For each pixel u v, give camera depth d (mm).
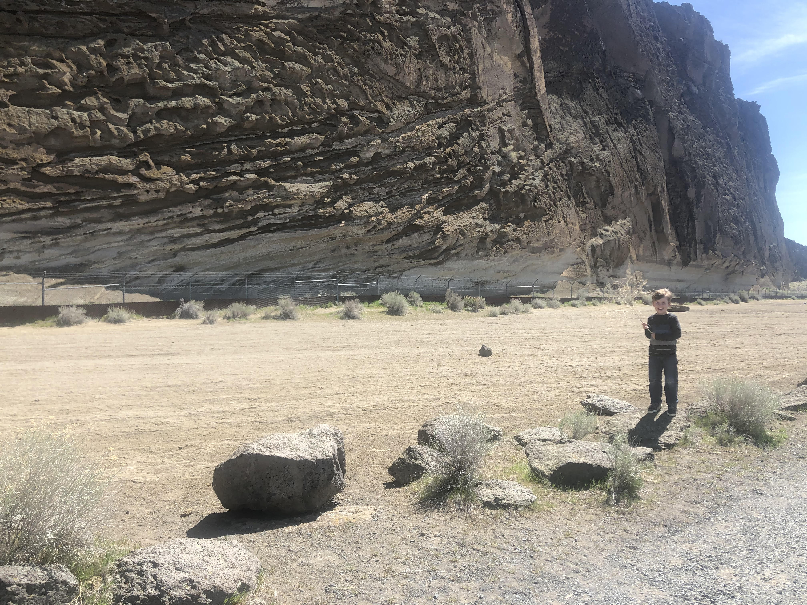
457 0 36719
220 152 25484
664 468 6293
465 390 10695
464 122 37188
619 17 60188
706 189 66750
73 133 21734
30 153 21172
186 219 24938
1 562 3430
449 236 35500
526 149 42281
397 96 32594
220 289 26688
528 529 4648
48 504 3654
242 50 25969
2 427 7547
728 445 7203
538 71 43594
